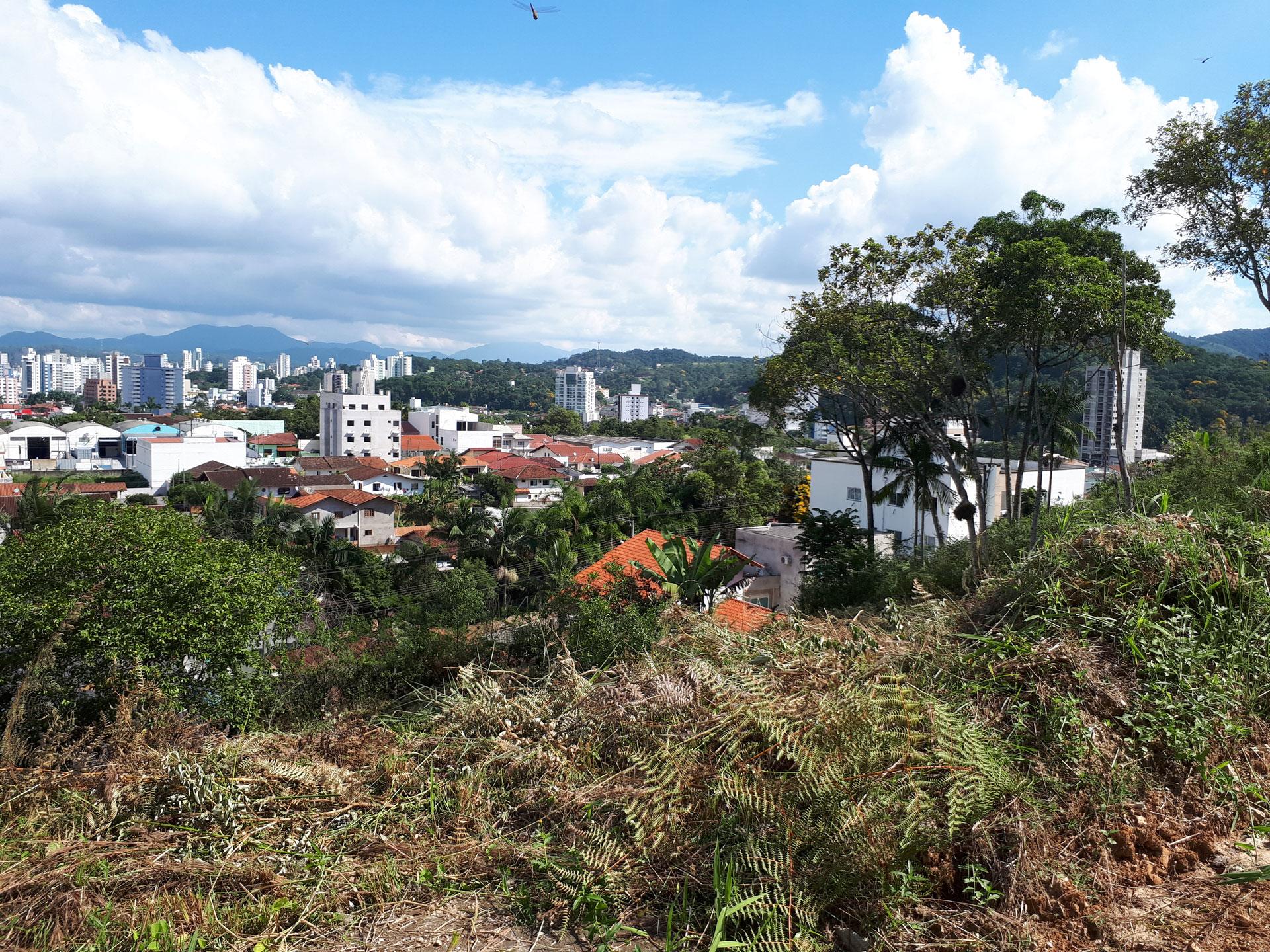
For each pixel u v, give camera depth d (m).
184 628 9.24
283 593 11.91
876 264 14.26
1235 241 10.88
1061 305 12.33
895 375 14.99
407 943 2.44
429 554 30.64
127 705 4.21
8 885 2.60
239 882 2.71
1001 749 3.18
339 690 8.17
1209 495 8.83
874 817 2.56
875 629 4.63
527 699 3.88
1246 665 3.64
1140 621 3.77
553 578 18.97
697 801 2.83
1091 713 3.40
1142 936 2.28
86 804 3.19
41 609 8.52
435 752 3.60
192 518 12.23
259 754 3.60
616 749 3.36
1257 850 2.73
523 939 2.47
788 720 2.97
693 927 2.46
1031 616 4.21
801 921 2.37
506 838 2.97
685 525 35.41
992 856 2.63
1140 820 2.86
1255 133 9.98
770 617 5.20
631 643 6.15
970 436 16.66
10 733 4.25
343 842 2.99
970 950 2.28
